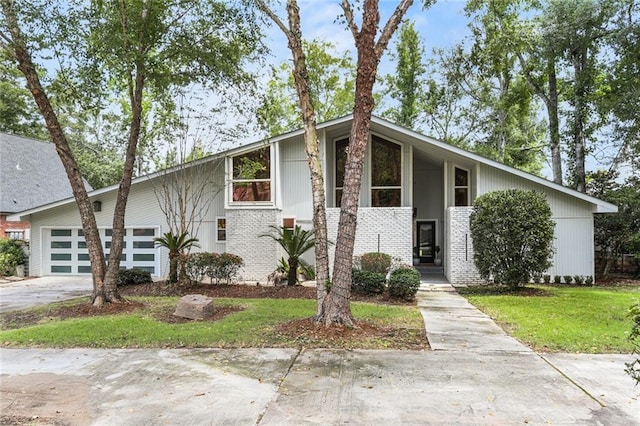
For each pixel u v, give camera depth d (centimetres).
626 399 432
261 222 1541
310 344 635
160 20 998
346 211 720
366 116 715
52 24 918
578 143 1925
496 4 2225
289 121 2842
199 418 397
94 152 3259
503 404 420
